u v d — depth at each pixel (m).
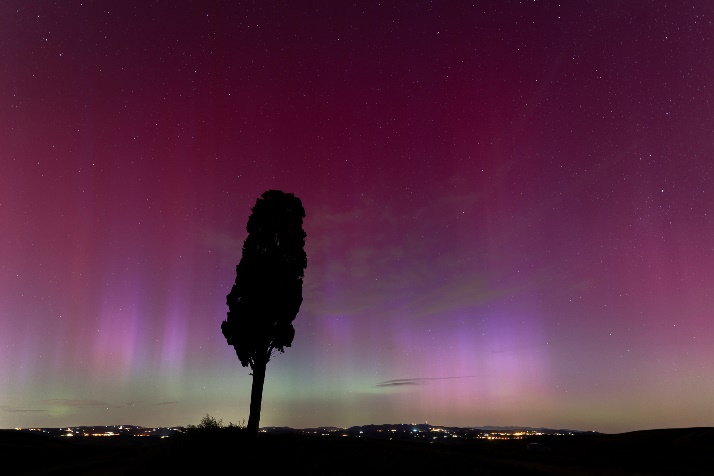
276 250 32.12
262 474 19.31
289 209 33.06
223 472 19.70
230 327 30.52
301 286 32.19
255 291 30.56
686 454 50.31
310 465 20.94
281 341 30.47
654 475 31.03
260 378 29.59
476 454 33.78
